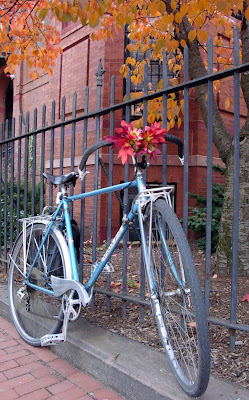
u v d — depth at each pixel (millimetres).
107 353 2348
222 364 2121
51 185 3486
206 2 3428
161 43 3982
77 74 7617
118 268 4684
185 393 1881
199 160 6816
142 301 2727
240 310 2941
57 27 8281
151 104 4445
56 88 8266
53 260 2787
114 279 4129
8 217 5957
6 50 6129
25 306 3080
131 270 4578
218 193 5508
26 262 3082
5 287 3996
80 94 7484
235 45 2156
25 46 6340
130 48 5398
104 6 3508
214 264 4328
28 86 10922
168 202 2082
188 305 1904
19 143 4129
